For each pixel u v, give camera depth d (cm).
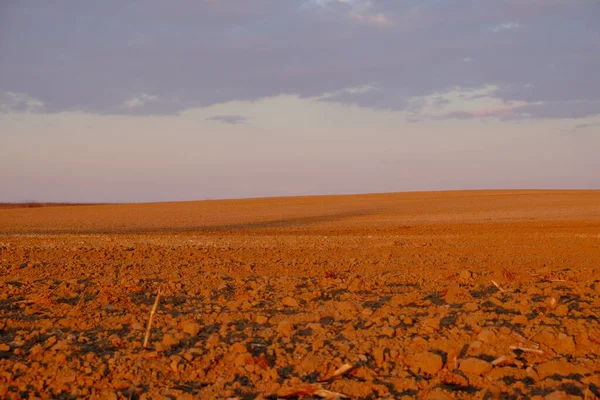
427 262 1284
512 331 643
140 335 673
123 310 799
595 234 1934
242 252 1470
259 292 900
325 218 3225
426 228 2350
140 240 1853
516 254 1428
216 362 576
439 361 556
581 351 600
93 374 550
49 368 564
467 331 652
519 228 2270
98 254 1412
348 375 550
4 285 972
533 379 539
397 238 1844
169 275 1100
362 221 2920
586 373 543
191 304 845
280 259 1341
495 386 518
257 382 540
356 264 1252
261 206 4681
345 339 644
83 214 3969
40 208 4897
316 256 1395
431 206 4159
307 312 771
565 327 662
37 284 998
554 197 4853
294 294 892
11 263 1270
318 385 518
